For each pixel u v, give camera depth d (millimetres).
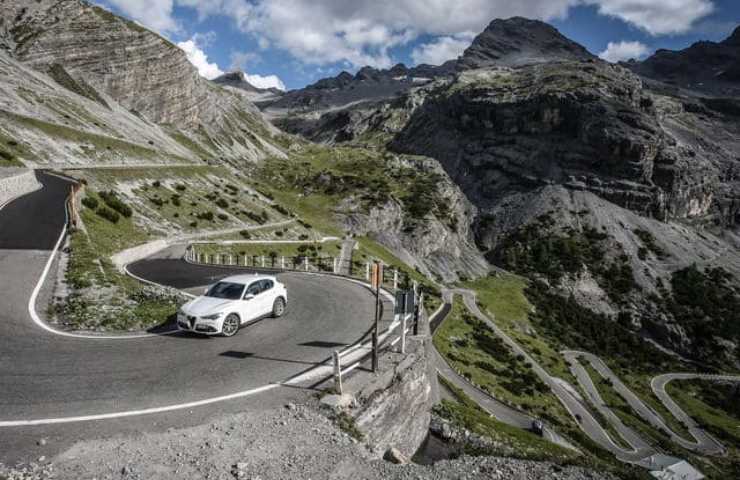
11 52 127188
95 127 104375
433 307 100188
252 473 7715
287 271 33750
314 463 8336
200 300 15703
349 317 19031
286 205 135875
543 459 16234
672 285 164875
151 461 7688
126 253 37688
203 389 10875
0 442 7828
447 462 13445
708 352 135750
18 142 66812
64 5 147625
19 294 17125
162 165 97062
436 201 186375
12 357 11875
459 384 55688
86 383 10703
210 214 80750
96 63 144500
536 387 68750
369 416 11336
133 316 16125
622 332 137750
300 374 12227
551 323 124188
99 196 57219
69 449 7816
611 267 172000
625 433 63594
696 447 70625
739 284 169500
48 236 27484
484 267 171000
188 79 182000
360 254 107562
